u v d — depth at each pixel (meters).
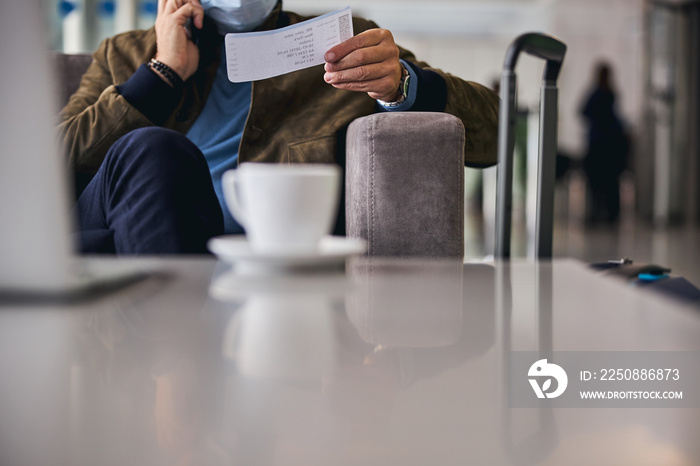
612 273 0.81
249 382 0.25
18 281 0.41
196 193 1.00
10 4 0.38
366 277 0.54
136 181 0.96
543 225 1.14
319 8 10.62
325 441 0.19
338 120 1.42
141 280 0.50
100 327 0.34
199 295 0.44
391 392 0.24
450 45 12.03
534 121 3.25
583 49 10.26
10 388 0.24
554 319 0.38
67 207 0.40
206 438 0.19
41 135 0.39
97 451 0.18
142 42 1.52
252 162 1.39
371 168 1.06
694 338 0.34
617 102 7.13
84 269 0.49
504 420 0.22
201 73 1.45
